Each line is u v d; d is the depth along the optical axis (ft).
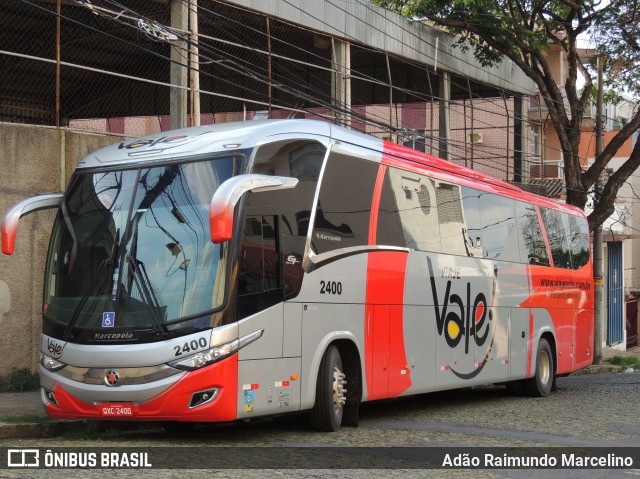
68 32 70.64
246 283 33.22
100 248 34.24
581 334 68.08
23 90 72.33
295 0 67.26
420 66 83.15
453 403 53.98
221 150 34.45
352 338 38.93
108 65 77.87
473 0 77.92
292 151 36.27
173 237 33.42
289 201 35.81
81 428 37.11
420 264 45.16
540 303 60.18
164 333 32.27
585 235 70.74
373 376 40.55
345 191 39.42
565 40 89.81
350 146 40.27
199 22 67.82
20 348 49.70
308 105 85.61
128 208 34.45
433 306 46.32
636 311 150.20
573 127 87.10
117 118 81.97
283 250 35.12
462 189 50.93
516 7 85.87
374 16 75.51
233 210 31.07
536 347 59.00
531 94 100.73
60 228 35.65
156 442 34.42
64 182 51.37
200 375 31.86
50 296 35.04
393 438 36.60
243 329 32.81
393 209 43.24
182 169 34.45
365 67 91.09
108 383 32.58
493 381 53.01
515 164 100.83
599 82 92.99
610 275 133.80
